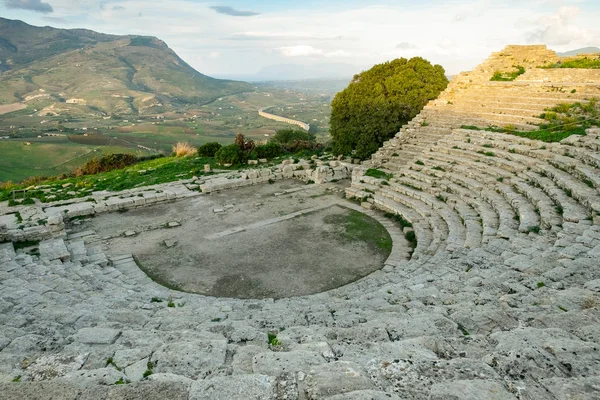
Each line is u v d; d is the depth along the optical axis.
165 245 18.28
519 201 16.22
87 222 21.28
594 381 3.72
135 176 31.77
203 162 35.91
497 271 10.00
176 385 3.98
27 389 3.90
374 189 24.42
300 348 5.27
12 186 30.70
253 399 3.78
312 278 15.08
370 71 37.62
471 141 24.77
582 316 5.73
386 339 5.89
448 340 5.18
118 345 6.08
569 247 10.01
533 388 3.70
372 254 17.22
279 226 20.50
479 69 34.94
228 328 7.40
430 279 11.04
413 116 33.84
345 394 3.54
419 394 3.75
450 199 19.89
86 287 12.11
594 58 32.38
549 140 20.62
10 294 10.20
